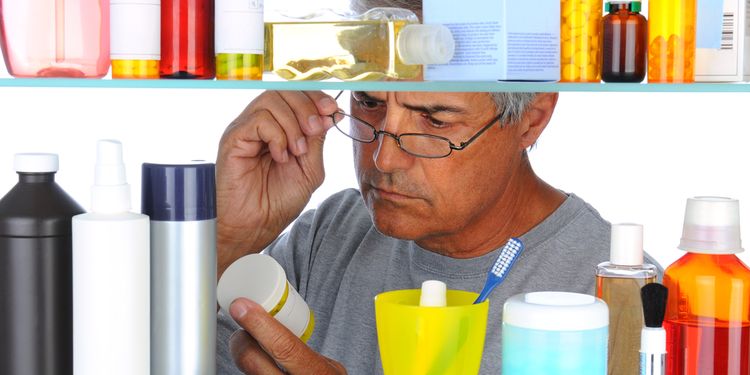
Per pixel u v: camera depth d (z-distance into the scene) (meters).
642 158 1.94
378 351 1.46
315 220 1.60
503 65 1.07
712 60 1.11
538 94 1.30
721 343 1.06
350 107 1.32
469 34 1.08
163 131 1.95
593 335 0.99
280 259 1.60
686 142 1.92
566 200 1.45
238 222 1.38
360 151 1.31
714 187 1.90
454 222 1.29
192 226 1.04
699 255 1.07
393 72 1.09
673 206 1.93
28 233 1.01
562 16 1.10
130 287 1.00
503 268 1.09
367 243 1.53
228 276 1.15
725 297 1.05
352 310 1.49
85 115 1.92
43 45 1.07
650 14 1.09
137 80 1.05
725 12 1.11
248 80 1.06
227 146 1.36
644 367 1.00
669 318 1.07
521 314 0.99
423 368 1.05
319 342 1.52
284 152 1.35
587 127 1.96
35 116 1.91
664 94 1.92
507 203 1.40
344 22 1.09
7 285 1.02
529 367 0.99
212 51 1.10
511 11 1.07
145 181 1.04
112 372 1.00
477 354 1.08
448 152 1.26
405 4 1.18
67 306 1.04
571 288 1.39
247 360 1.16
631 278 1.08
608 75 1.12
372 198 1.31
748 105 1.88
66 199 1.04
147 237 1.01
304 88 1.05
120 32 1.06
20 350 1.02
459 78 1.09
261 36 1.07
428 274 1.44
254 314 1.09
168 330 1.04
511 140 1.30
